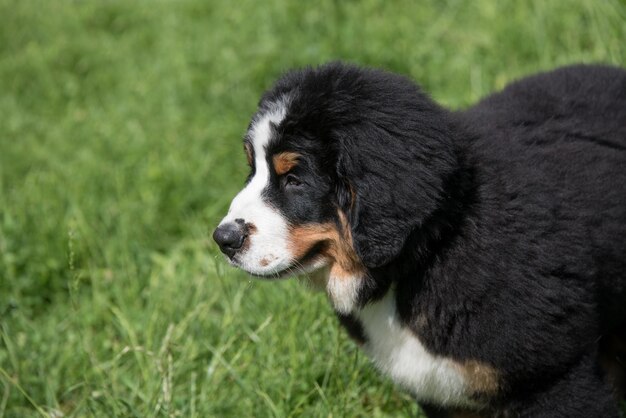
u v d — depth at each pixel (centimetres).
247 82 1198
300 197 586
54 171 1095
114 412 709
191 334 788
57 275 930
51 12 1612
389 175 551
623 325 659
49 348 819
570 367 577
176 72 1273
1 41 1525
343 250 590
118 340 839
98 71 1371
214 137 1120
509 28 1066
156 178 1052
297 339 756
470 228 570
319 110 572
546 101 658
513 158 599
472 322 566
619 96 659
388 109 564
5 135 1234
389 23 1192
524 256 563
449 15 1168
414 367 605
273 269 589
